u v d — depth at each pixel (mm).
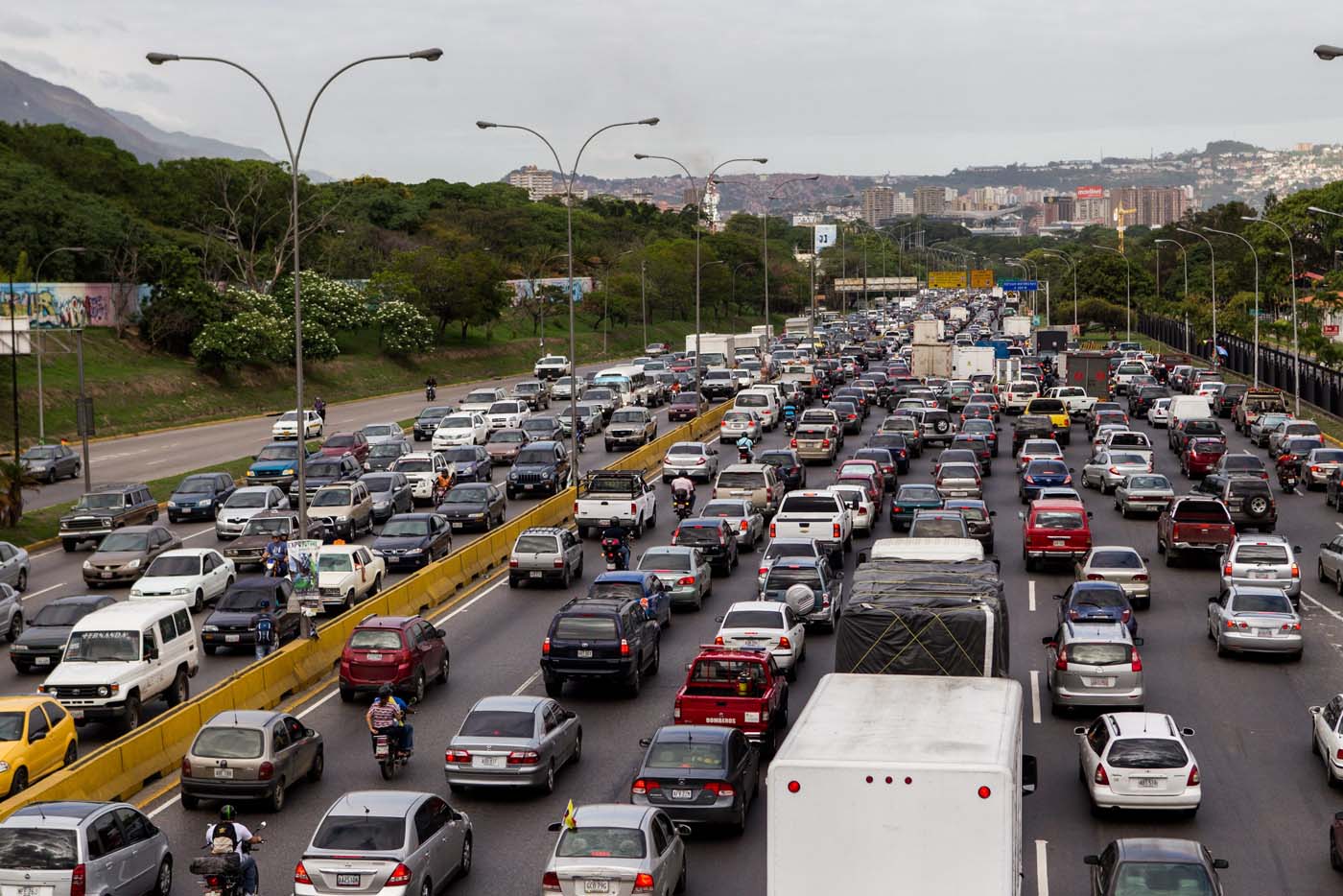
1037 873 21688
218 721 25766
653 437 78312
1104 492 60719
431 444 79250
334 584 41219
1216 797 25375
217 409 97625
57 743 27516
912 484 53281
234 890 20047
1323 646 36312
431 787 26766
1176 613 40031
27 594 45906
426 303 135250
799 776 14703
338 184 196125
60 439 82375
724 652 28016
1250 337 129250
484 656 36625
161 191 135250
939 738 15508
